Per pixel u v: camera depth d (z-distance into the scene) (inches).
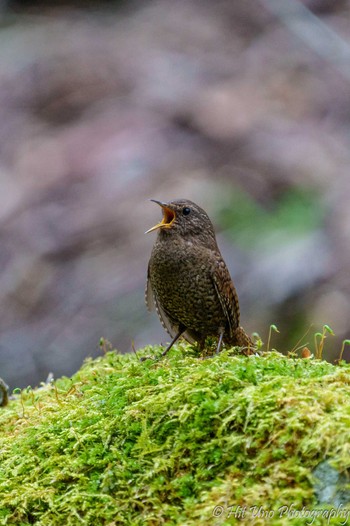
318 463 151.6
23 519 167.8
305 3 798.5
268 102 700.0
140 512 160.6
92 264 593.6
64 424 183.6
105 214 629.0
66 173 675.4
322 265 510.3
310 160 623.5
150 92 740.7
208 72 753.6
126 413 175.3
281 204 589.6
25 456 179.0
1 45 866.1
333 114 675.4
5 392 229.6
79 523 161.8
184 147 667.4
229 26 818.8
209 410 166.2
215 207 595.5
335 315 476.7
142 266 573.3
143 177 650.8
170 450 166.4
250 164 632.4
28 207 660.7
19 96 782.5
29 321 578.9
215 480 157.5
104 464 169.8
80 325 553.9
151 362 212.7
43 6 932.6
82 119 735.1
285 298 498.3
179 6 876.6
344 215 549.6
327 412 159.6
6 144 730.8
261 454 156.2
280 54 756.0
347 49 720.3
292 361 187.6
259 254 541.6
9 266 622.2
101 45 824.9
